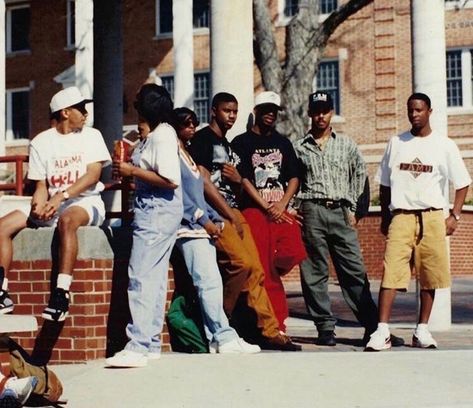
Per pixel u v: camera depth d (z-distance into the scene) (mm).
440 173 9180
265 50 23094
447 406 6426
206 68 37125
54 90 40031
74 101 8219
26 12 40938
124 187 8961
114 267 8469
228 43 10508
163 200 7754
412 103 9117
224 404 6543
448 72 33188
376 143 33688
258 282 9023
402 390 6957
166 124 7848
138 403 6598
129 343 7754
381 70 33750
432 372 7613
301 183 9656
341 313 15164
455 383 7203
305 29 23391
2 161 9484
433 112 11469
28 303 8352
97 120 15398
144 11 38469
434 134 9203
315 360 8094
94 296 8289
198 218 8469
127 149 7996
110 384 7180
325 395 6789
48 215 7957
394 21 33625
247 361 8023
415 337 9406
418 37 11516
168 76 38031
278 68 23141
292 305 17469
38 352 8320
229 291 8859
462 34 33000
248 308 9242
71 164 8195
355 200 9625
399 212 9180
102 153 8266
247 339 9242
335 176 9516
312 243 9609
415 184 9117
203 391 6930
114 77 15359
